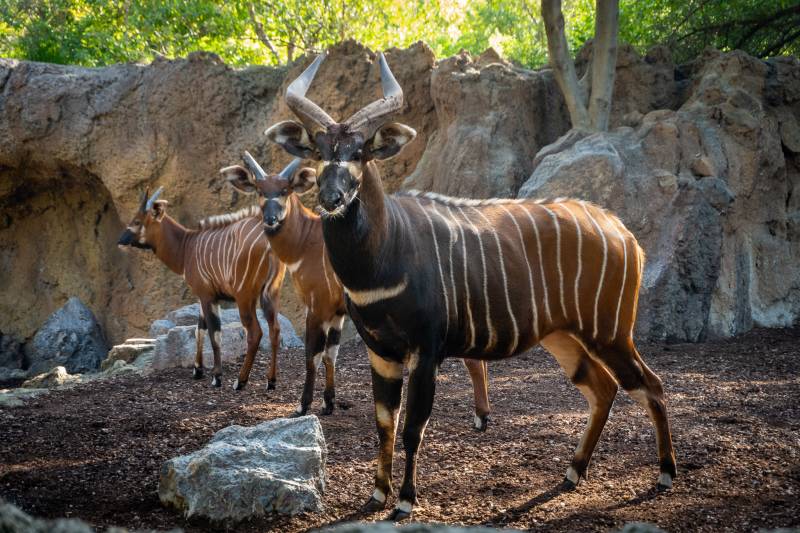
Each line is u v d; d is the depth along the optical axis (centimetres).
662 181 956
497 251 447
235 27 1992
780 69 1119
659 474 472
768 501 428
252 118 1318
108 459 541
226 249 790
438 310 425
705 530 394
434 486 473
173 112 1318
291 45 2117
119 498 461
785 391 680
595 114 1100
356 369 852
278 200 671
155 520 425
